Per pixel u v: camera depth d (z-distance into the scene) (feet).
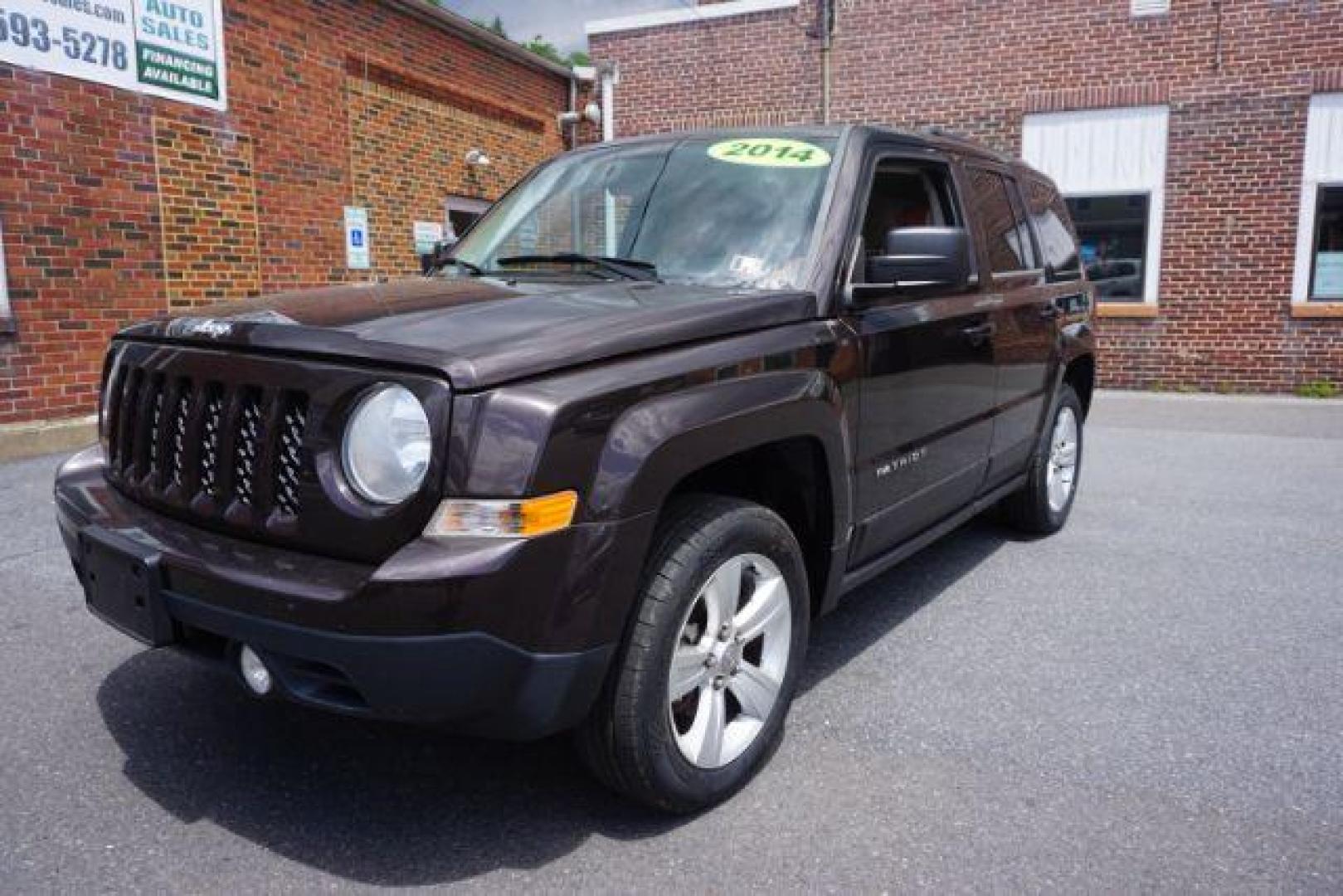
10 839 8.21
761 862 8.04
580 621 7.34
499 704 7.22
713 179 11.55
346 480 7.34
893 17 43.14
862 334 10.52
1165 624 13.60
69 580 14.71
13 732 10.08
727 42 46.34
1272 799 9.04
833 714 10.72
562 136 48.37
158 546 8.02
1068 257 18.08
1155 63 39.45
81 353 26.45
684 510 8.51
